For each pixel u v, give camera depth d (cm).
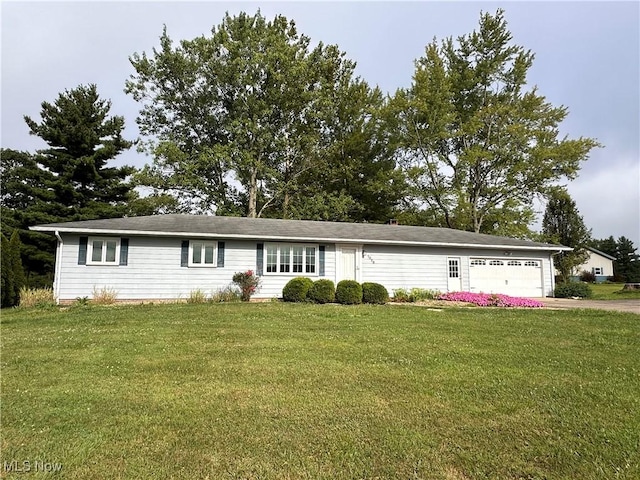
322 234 1764
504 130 2867
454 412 405
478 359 622
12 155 2338
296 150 3000
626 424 376
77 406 413
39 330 852
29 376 518
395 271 1844
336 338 780
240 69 2744
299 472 294
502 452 324
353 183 3144
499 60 3030
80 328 873
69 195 2314
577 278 4356
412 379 513
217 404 422
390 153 3150
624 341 784
